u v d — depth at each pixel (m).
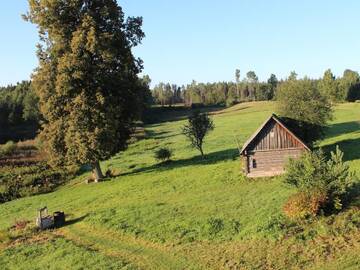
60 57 59.22
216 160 63.47
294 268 25.12
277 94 60.03
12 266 32.31
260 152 51.41
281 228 29.92
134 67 63.16
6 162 81.69
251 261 26.70
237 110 166.50
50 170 74.06
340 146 61.41
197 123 66.81
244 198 41.06
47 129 60.69
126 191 51.81
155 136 111.38
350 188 31.27
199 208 39.47
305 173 31.09
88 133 57.44
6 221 47.03
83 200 50.84
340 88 148.88
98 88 58.94
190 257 28.83
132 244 32.91
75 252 32.72
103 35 57.94
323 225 29.11
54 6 58.12
